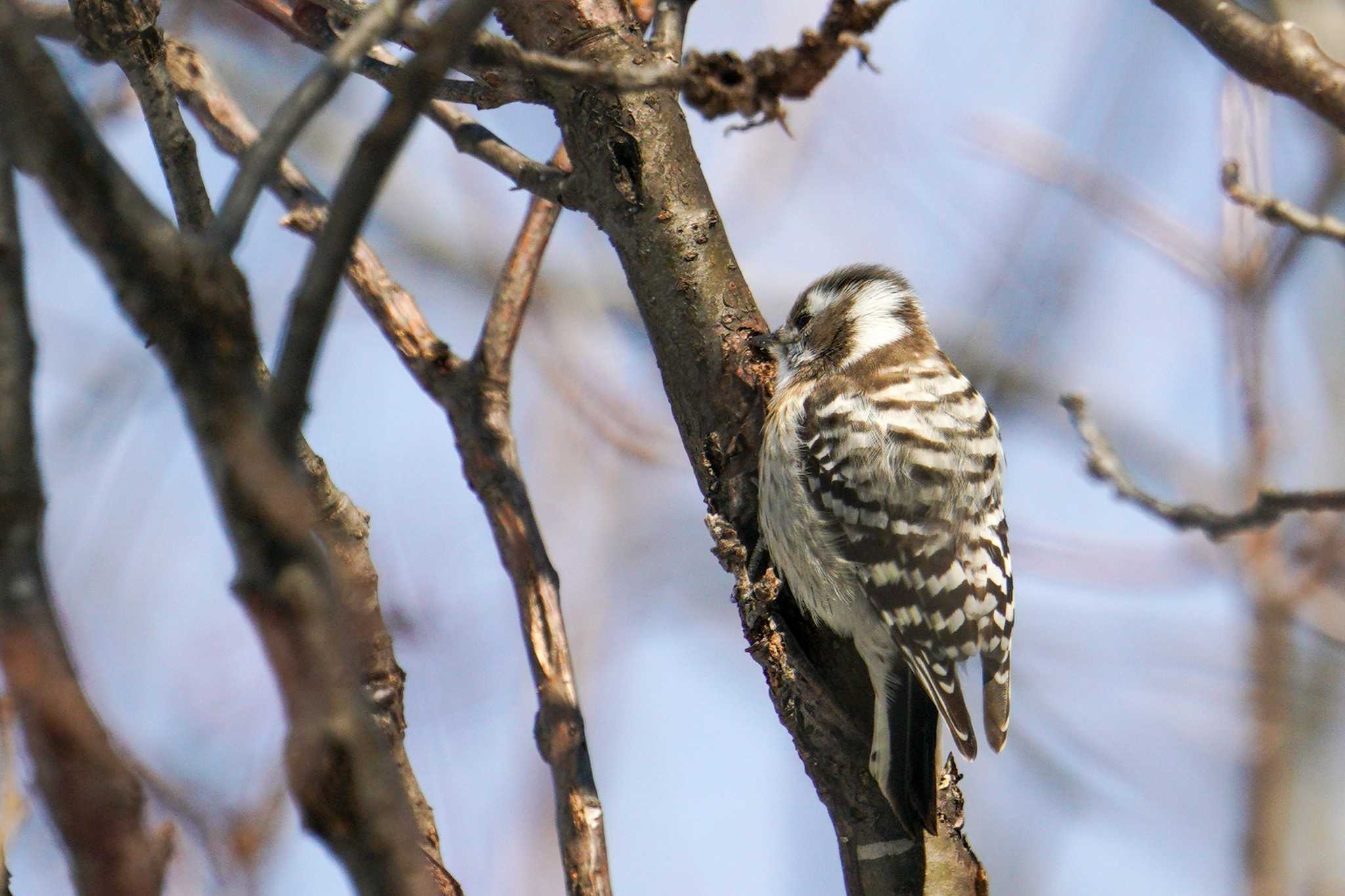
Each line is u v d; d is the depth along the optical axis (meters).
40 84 3.50
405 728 6.71
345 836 3.65
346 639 3.71
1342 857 11.69
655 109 8.23
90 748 3.47
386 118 3.84
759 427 8.27
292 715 3.61
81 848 3.47
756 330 8.33
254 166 3.89
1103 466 8.71
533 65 5.50
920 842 7.80
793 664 8.12
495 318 7.90
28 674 3.44
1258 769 11.92
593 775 6.74
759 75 7.56
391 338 7.95
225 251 3.70
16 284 3.58
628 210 8.26
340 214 3.81
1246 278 11.66
